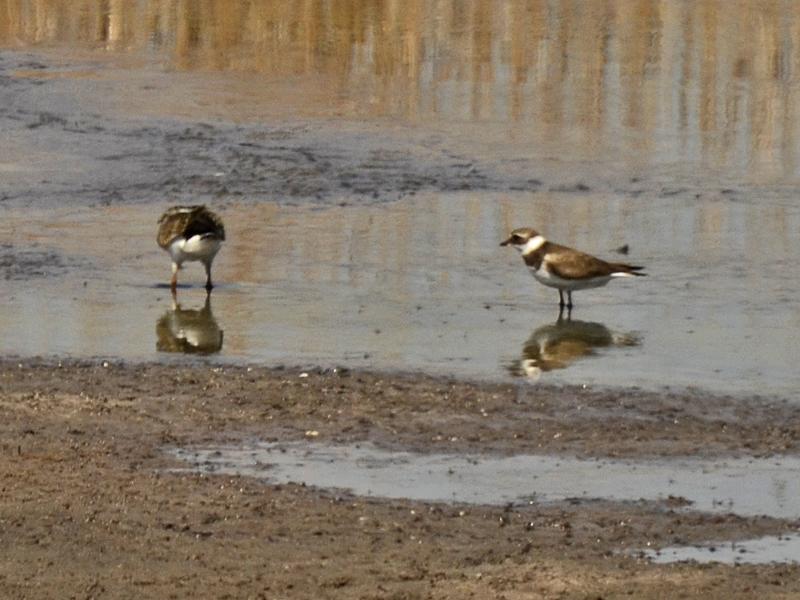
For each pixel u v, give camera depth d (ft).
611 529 38.83
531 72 105.70
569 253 60.18
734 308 60.23
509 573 35.99
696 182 80.07
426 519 39.29
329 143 86.74
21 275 63.31
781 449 44.68
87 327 56.49
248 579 35.55
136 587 35.04
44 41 115.75
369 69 106.63
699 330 57.26
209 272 62.13
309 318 58.18
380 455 43.93
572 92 100.32
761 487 41.78
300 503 40.19
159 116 92.79
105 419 46.32
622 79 103.71
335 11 125.59
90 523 38.60
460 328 57.21
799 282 63.82
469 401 48.44
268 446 44.47
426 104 96.63
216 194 76.59
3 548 37.09
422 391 49.24
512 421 46.75
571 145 87.25
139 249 67.36
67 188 77.25
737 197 77.36
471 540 38.01
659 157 84.99
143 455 43.47
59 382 49.67
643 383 50.75
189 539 37.81
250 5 128.16
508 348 54.75
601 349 54.85
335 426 46.11
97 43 115.14
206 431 45.52
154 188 77.51
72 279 62.95
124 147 85.40
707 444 45.06
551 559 36.86
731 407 48.29
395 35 116.98
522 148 86.53
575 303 60.95
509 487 41.65
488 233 70.79
